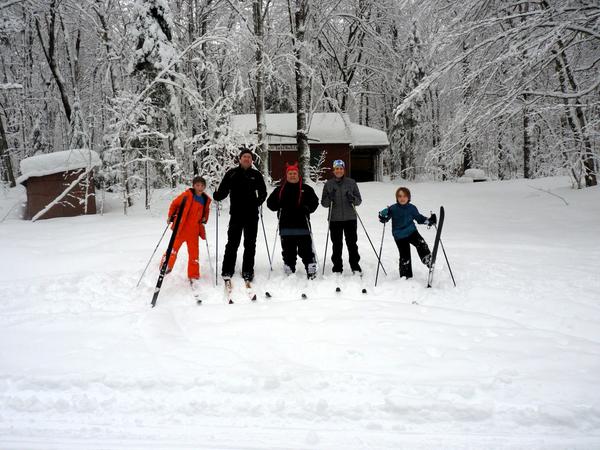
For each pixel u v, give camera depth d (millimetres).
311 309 4723
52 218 11867
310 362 3477
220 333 4105
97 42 18359
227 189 5770
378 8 22766
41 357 3576
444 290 5395
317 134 23156
